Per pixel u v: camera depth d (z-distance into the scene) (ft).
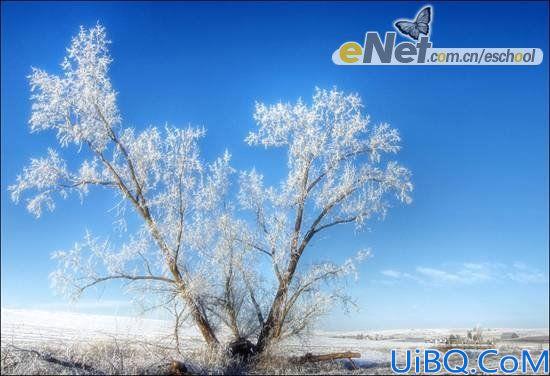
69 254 55.42
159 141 59.72
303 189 62.39
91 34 58.70
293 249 60.54
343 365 58.70
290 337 59.06
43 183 56.34
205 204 60.85
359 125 62.49
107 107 58.23
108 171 58.13
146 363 50.39
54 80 57.52
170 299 57.93
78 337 71.20
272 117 63.52
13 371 43.70
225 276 60.39
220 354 54.95
